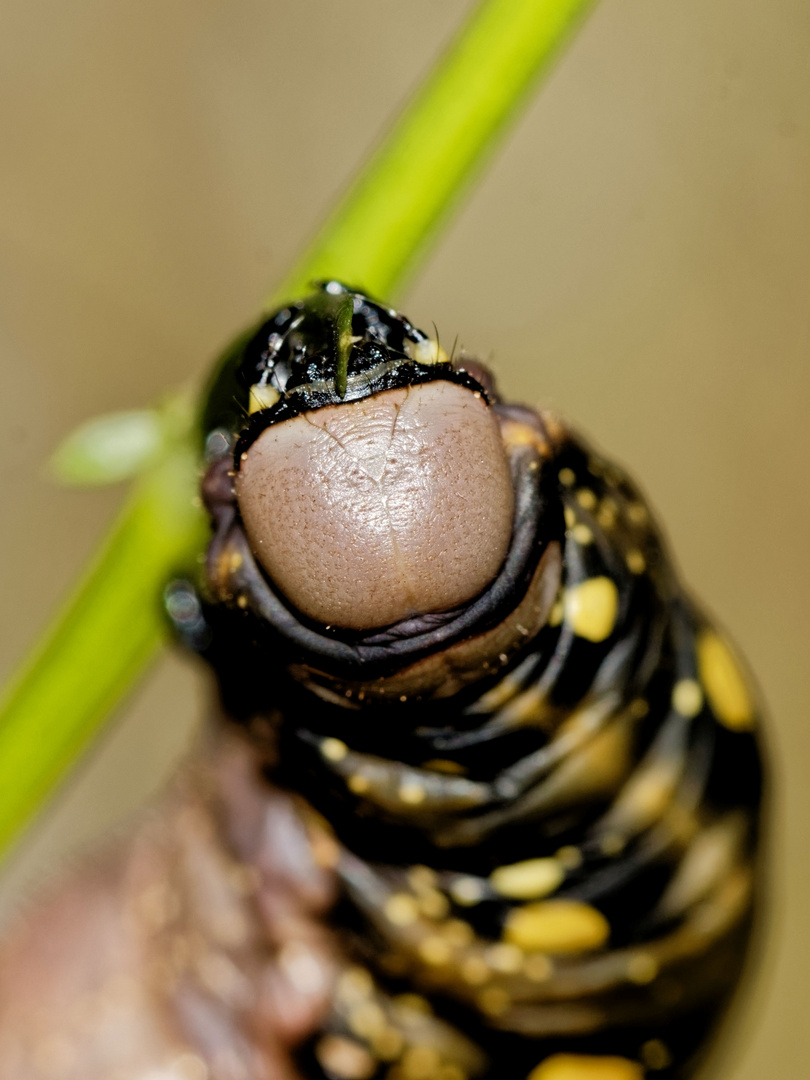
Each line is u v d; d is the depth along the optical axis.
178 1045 0.07
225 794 0.07
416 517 0.05
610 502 0.06
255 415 0.05
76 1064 0.08
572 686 0.06
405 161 0.06
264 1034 0.07
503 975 0.07
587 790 0.06
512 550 0.05
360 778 0.06
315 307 0.05
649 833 0.06
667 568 0.06
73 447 0.07
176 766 0.08
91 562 0.07
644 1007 0.07
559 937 0.07
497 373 0.06
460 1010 0.07
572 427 0.06
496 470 0.05
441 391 0.05
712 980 0.07
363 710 0.06
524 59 0.06
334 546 0.05
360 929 0.07
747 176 0.14
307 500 0.05
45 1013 0.08
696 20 0.14
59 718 0.07
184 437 0.07
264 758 0.07
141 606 0.07
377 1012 0.07
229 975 0.07
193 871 0.08
